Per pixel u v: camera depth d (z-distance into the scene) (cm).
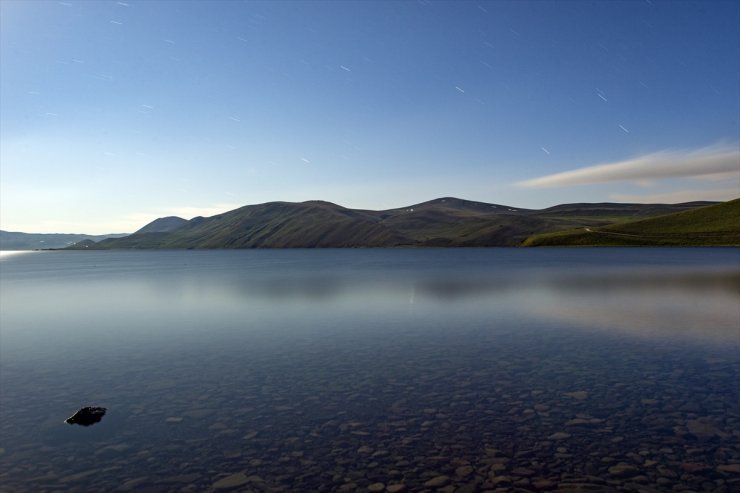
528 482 1227
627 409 1698
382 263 15000
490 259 16375
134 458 1399
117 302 5588
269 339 3103
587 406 1738
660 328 3181
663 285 6109
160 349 2878
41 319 4303
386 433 1539
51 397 1975
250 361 2514
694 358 2383
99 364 2528
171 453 1428
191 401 1884
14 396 1992
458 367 2303
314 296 5625
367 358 2523
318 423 1631
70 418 1689
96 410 1731
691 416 1622
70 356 2736
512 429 1550
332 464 1342
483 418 1647
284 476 1281
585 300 4747
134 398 1938
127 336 3350
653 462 1314
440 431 1546
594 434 1498
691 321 3412
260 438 1520
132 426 1636
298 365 2405
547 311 4062
